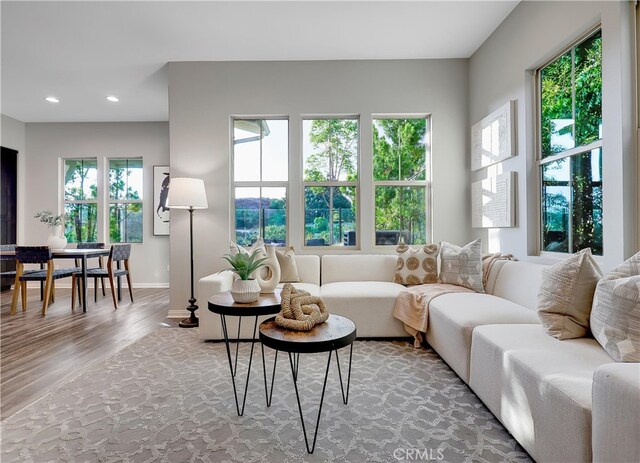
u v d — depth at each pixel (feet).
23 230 18.40
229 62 12.18
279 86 12.23
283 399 6.06
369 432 5.06
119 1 8.87
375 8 9.36
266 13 9.48
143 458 4.49
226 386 6.59
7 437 4.95
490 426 5.20
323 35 10.66
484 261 9.64
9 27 9.89
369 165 12.31
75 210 18.99
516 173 9.40
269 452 4.61
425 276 10.16
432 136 12.24
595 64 7.10
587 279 5.08
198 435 4.99
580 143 7.48
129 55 11.64
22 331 10.37
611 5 6.38
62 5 8.96
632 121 6.22
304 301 5.48
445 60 12.23
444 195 12.22
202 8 9.21
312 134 12.65
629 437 2.82
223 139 12.19
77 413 5.60
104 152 18.62
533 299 7.19
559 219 8.15
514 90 9.47
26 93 14.71
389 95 12.25
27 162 18.53
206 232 12.16
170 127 12.10
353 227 12.64
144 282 18.58
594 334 4.68
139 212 18.85
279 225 12.68
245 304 5.84
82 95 14.93
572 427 3.49
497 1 9.14
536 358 4.44
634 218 6.18
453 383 6.68
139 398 6.10
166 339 9.52
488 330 5.72
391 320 9.23
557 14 7.79
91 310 13.16
